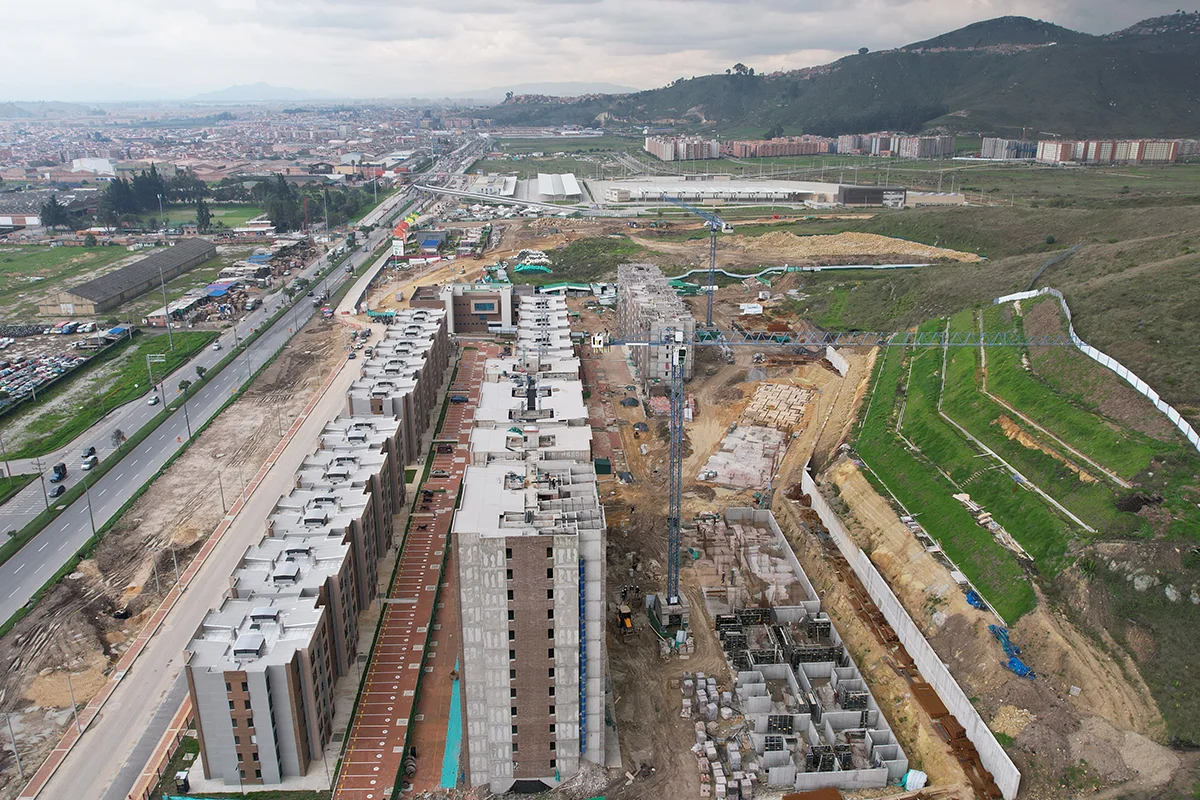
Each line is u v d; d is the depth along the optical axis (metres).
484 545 101.38
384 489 165.00
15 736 120.06
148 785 111.06
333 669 128.00
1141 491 138.38
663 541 172.25
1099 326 189.88
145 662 135.25
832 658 136.88
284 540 136.00
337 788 111.81
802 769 116.06
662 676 134.75
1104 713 112.12
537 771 113.44
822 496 179.12
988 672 122.62
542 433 139.75
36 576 157.75
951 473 166.75
